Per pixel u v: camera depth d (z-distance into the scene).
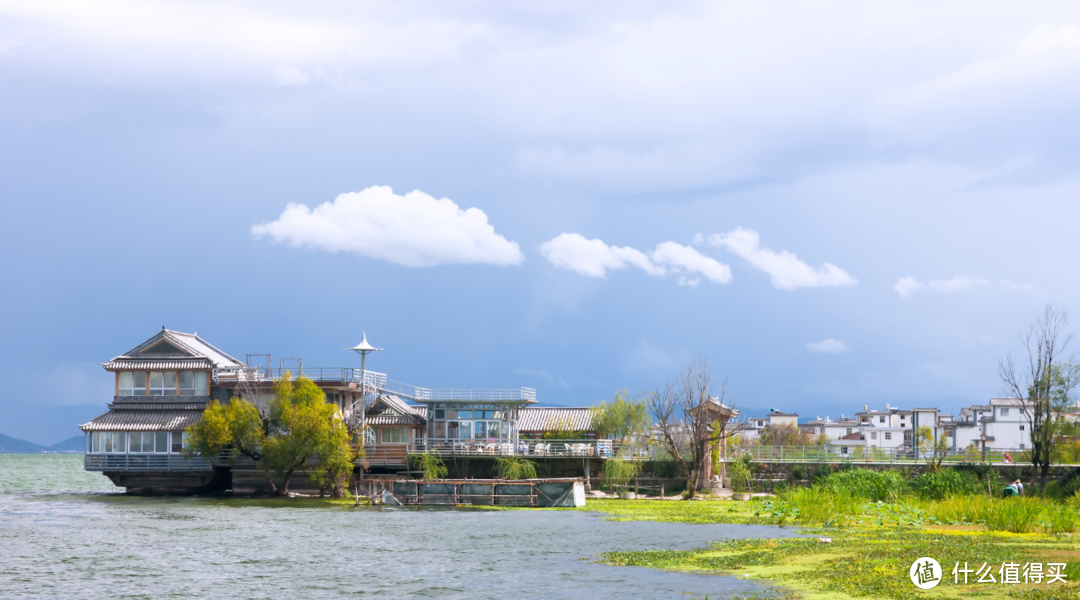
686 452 89.31
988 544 39.78
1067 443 86.44
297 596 32.12
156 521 60.81
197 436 85.88
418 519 63.06
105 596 32.38
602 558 40.34
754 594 29.83
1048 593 27.38
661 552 41.28
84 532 53.19
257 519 62.69
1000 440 157.62
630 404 98.50
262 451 85.81
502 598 31.17
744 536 49.44
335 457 84.25
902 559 35.09
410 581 34.94
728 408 91.19
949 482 73.06
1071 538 42.81
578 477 89.06
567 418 108.00
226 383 92.69
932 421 173.00
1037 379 78.56
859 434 176.62
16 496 90.12
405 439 98.38
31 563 40.19
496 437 95.69
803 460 89.25
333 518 63.88
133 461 90.12
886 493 71.69
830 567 33.97
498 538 49.81
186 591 33.25
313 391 87.81
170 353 93.88
